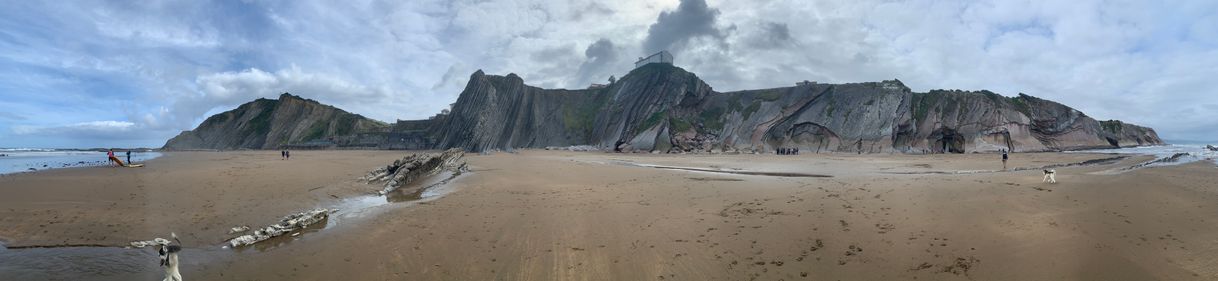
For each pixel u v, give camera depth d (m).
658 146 73.44
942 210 12.80
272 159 48.44
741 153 67.81
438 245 10.93
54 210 14.94
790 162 42.06
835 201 14.95
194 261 9.91
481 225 12.91
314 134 111.25
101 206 15.77
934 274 8.16
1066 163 39.44
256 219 14.21
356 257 10.09
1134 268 7.92
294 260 9.93
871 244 9.98
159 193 18.91
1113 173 24.97
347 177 26.80
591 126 93.38
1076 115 84.25
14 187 20.23
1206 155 51.75
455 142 85.88
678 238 11.03
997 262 8.48
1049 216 11.67
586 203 16.30
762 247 10.11
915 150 69.19
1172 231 10.09
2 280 8.63
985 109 71.06
